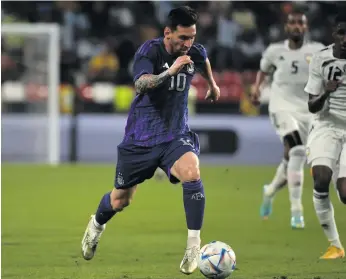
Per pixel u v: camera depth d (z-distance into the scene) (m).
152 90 22.36
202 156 73.94
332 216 27.41
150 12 94.56
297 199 36.22
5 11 91.12
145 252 29.84
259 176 61.75
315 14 89.44
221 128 73.75
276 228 36.28
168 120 23.05
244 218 39.91
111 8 93.88
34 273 25.42
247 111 80.62
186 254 22.28
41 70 70.44
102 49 90.12
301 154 36.28
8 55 70.56
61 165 70.19
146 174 23.55
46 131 71.31
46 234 34.75
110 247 31.02
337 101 26.94
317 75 26.69
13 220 39.44
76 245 31.62
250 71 85.56
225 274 21.78
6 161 72.00
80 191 52.53
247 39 89.94
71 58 87.06
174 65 21.22
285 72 37.53
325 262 27.03
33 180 58.75
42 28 69.12
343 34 26.00
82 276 24.80
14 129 71.56
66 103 80.69
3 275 25.08
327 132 27.08
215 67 86.88
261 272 25.19
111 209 24.42
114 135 74.50
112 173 63.75
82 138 74.19
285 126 36.88
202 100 82.06
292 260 27.66
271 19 92.62
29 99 71.06
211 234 34.56
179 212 42.34
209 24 90.06
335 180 27.56
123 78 86.31
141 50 22.72
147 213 41.94
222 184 56.44
